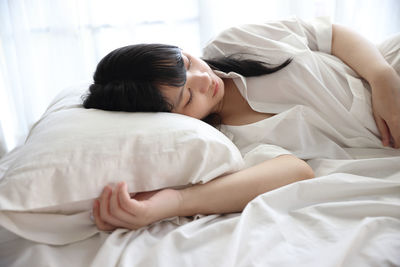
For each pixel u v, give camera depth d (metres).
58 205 0.55
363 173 0.70
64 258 0.52
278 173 0.65
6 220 0.50
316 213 0.56
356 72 0.87
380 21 1.49
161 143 0.58
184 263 0.48
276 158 0.69
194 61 0.81
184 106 0.76
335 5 1.47
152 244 0.54
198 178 0.60
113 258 0.49
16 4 1.56
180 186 0.63
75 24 1.61
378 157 0.77
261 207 0.56
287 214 0.58
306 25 0.96
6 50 1.65
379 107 0.77
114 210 0.54
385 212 0.55
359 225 0.51
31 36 1.65
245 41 0.92
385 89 0.76
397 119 0.74
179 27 1.66
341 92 0.81
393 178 0.67
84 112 0.68
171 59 0.73
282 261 0.47
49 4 1.58
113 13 1.60
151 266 0.47
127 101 0.70
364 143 0.80
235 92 0.88
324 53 0.93
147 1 1.60
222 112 0.89
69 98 0.88
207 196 0.61
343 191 0.60
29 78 1.66
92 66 1.70
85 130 0.59
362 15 1.49
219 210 0.62
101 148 0.56
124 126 0.60
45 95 1.74
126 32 1.63
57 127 0.62
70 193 0.53
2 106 1.76
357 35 0.92
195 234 0.52
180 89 0.74
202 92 0.77
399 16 1.46
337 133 0.81
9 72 1.67
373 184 0.60
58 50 1.64
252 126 0.81
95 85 0.78
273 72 0.84
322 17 0.99
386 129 0.78
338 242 0.48
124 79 0.71
